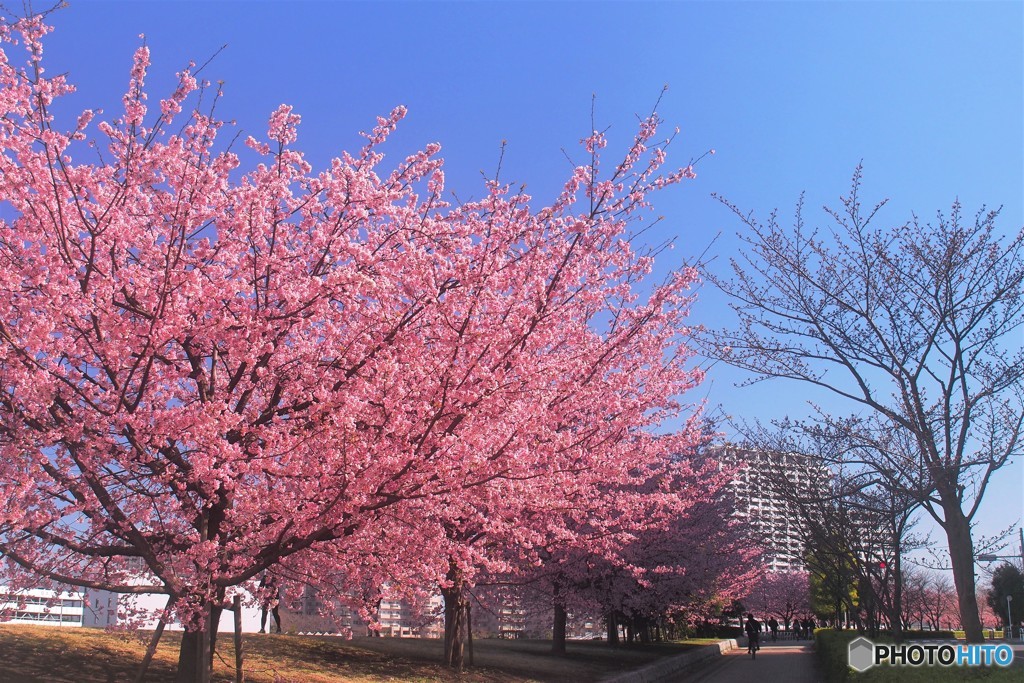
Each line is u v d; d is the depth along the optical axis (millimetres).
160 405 8531
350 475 7207
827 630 27453
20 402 7148
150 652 7289
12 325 7469
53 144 6855
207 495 8031
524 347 8773
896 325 10148
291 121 7965
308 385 7863
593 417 11664
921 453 9656
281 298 7875
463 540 12359
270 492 7688
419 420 7625
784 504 14820
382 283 7559
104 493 7449
